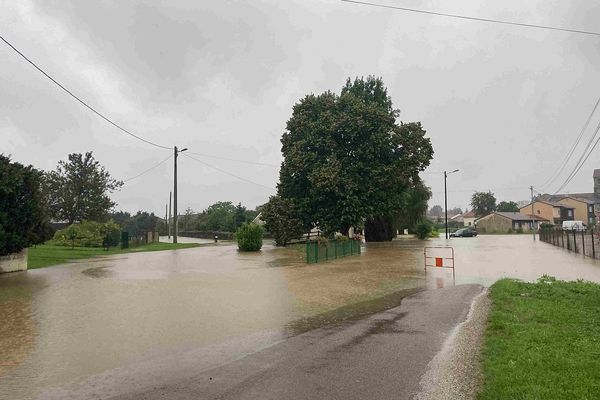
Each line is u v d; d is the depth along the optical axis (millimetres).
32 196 20109
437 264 18828
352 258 26203
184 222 92312
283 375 6020
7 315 10117
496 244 43875
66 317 9859
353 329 8711
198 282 15609
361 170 37281
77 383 5820
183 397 5293
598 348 6453
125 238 37375
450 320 9438
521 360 5930
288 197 39781
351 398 5180
